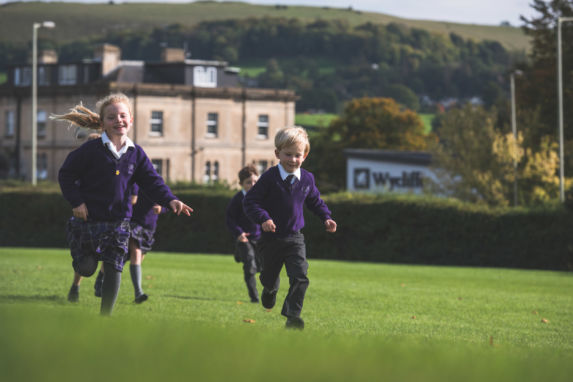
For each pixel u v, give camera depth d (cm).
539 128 6034
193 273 1956
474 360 378
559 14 6041
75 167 827
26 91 8344
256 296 1340
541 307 1427
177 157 8069
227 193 3638
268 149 8606
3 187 3806
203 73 8450
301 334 540
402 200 3416
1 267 1911
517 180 5622
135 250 1220
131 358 300
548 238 3241
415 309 1312
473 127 6125
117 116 839
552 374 355
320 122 10906
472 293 1698
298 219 877
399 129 10375
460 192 5869
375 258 3428
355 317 1141
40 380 254
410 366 327
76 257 837
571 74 5950
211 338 393
